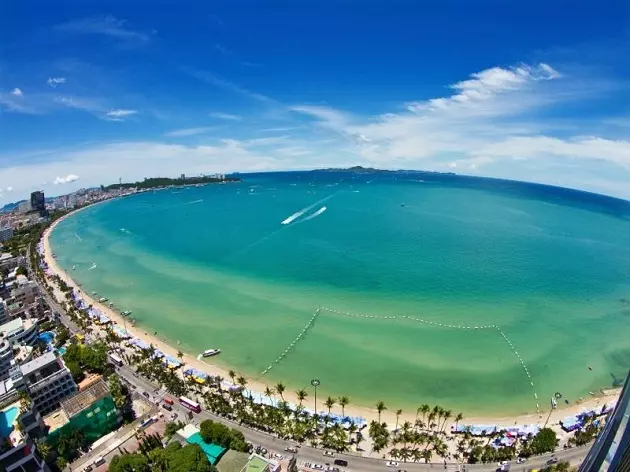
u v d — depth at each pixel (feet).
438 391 458.91
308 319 635.66
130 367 501.97
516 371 498.28
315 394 453.99
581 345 563.07
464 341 563.48
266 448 360.89
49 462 337.52
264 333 599.57
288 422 380.58
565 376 492.13
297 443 367.04
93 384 406.41
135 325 648.79
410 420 410.52
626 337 589.73
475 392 457.68
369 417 415.03
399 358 522.06
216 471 304.30
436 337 573.74
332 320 629.51
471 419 413.39
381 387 466.29
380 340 566.36
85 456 348.18
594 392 463.83
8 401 349.82
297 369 505.25
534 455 353.51
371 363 513.04
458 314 644.27
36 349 517.14
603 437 233.35
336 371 498.69
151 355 528.63
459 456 353.72
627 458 216.13
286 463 343.46
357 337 576.20
